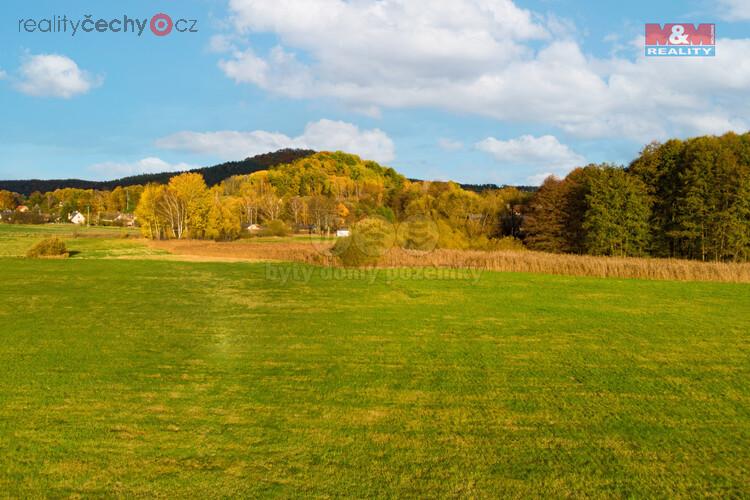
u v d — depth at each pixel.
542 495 5.85
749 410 8.54
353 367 10.91
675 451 7.00
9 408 8.21
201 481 6.00
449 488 5.95
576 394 9.30
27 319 15.75
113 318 16.09
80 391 9.09
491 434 7.48
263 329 14.73
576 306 19.50
